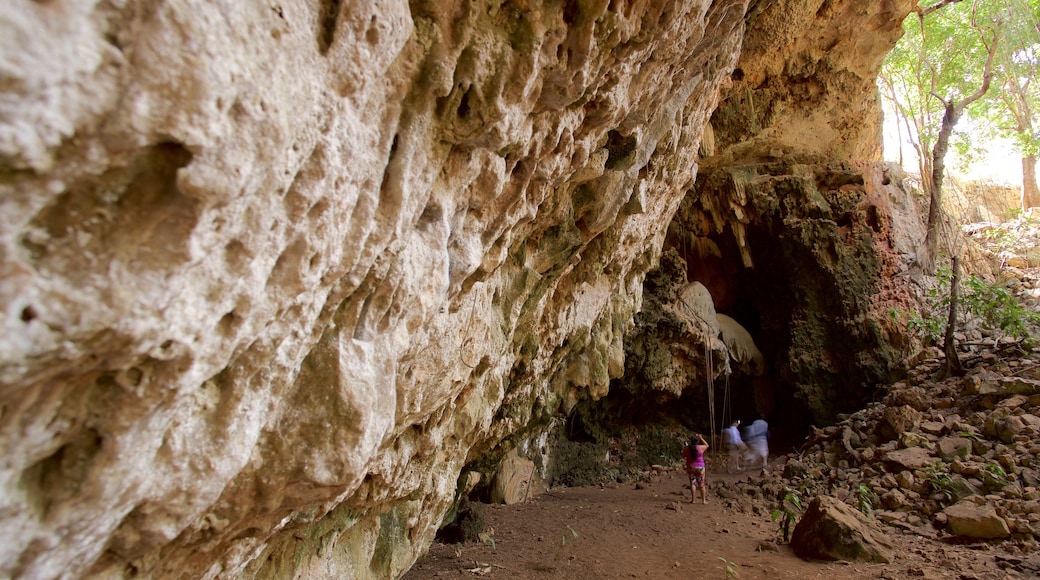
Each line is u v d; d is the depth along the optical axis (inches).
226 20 47.4
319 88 61.7
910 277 450.3
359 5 62.9
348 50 64.2
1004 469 299.6
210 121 46.7
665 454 468.8
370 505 135.2
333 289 79.9
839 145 475.5
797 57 420.2
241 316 60.8
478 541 285.9
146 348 50.3
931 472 311.1
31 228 42.4
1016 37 497.0
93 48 40.2
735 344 476.4
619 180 190.9
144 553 66.4
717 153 453.1
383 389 95.9
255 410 71.3
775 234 473.7
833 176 469.4
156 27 42.6
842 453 376.8
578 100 129.6
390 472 132.5
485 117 94.8
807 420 462.3
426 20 82.3
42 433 48.0
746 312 529.7
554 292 227.5
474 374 167.2
